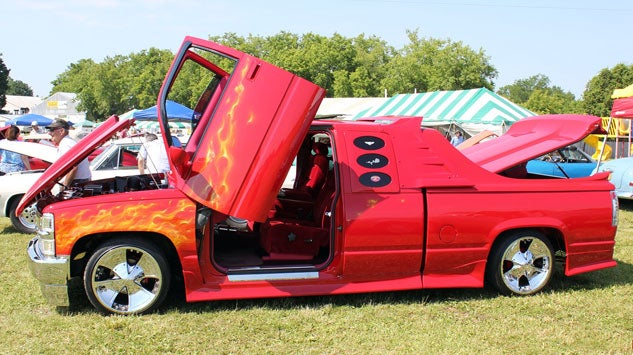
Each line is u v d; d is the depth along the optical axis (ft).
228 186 14.12
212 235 15.26
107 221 14.51
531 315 15.69
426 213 15.98
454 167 16.38
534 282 17.43
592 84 178.19
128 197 14.78
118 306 15.16
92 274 14.76
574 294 17.53
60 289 14.64
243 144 14.07
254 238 18.38
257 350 13.15
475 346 13.50
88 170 22.36
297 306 16.11
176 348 13.16
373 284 16.15
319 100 14.55
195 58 14.55
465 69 150.10
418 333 14.26
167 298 16.55
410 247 15.98
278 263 16.35
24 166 33.35
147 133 28.14
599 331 14.52
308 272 15.75
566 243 17.10
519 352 13.19
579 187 17.31
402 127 16.52
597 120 17.62
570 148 39.96
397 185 15.93
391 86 157.79
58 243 14.47
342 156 15.81
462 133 62.13
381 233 15.67
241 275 15.40
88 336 13.71
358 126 16.25
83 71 270.67
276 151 14.10
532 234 17.08
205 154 14.28
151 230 14.60
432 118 64.90
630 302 16.87
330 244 15.83
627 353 13.21
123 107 245.24
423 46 160.15
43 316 15.15
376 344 13.57
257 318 15.06
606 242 17.54
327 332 14.24
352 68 181.06
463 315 15.64
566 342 13.78
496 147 18.57
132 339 13.60
